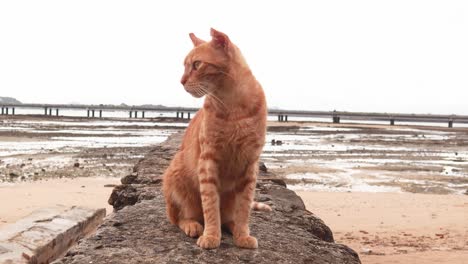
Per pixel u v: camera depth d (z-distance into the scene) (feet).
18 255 5.05
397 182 18.71
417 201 14.60
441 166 24.17
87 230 6.59
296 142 40.06
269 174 8.15
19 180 16.70
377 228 11.13
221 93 4.03
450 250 9.16
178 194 4.51
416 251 9.04
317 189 16.71
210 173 4.09
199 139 4.20
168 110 98.32
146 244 4.10
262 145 4.18
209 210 4.11
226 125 4.03
